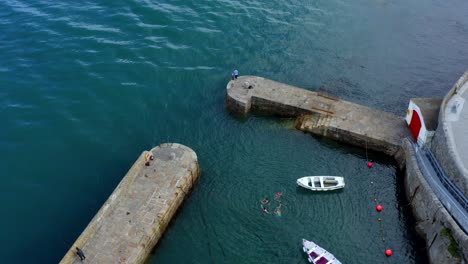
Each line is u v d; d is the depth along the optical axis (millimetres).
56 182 42781
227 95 50188
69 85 52656
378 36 63281
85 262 34188
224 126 48906
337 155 45812
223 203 40750
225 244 37562
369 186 42625
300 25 64125
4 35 59031
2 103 49938
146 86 53156
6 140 46156
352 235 38406
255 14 65250
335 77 55938
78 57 56344
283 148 46344
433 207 36281
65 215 40000
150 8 64375
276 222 39219
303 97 50312
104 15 63156
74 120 48750
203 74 55188
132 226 36625
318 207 40594
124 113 49969
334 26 64625
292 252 37000
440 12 69000
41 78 53312
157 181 40219
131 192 39250
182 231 38531
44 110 49562
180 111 50500
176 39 59781
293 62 57906
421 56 60000
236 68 56438
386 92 53812
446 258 33531
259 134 47969
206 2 66438
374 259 36750
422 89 54562
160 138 47438
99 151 45875
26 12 63312
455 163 35594
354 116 47781
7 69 54125
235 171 43750
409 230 38844
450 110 40875
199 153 45719
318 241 37875
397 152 44344
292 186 42312
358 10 68500
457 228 33406
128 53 57156
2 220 39438
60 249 37375
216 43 59656
